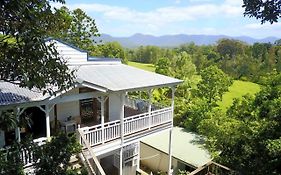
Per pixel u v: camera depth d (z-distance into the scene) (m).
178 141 20.80
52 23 6.65
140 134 15.38
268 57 81.25
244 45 103.81
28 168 7.47
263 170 11.53
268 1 5.72
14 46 5.00
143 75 17.19
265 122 14.20
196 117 24.11
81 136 12.28
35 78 4.99
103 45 49.66
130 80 15.15
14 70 4.84
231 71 84.31
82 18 39.72
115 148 14.02
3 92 10.83
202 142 20.56
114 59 19.39
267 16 5.79
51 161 5.53
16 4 4.47
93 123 16.11
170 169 17.89
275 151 11.12
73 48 16.62
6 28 4.76
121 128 14.14
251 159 12.55
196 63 94.69
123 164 17.69
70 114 15.26
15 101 10.02
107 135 13.58
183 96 36.62
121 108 13.95
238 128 15.55
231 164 14.02
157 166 19.95
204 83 38.12
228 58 92.19
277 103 16.67
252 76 78.88
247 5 5.94
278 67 75.75
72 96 12.06
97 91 13.86
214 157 15.91
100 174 11.37
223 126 16.81
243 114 20.55
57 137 5.91
